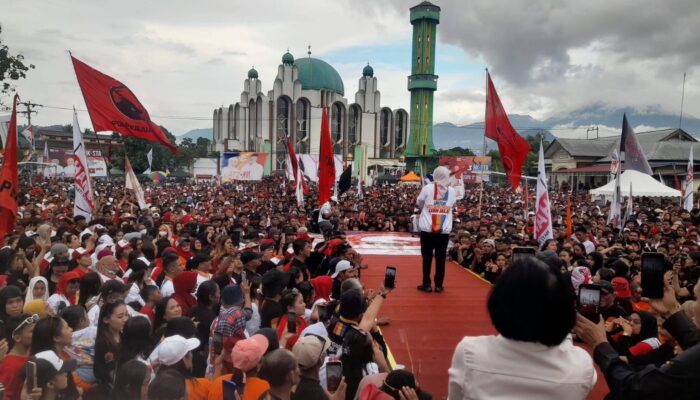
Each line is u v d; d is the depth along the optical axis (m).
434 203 9.93
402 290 10.22
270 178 75.12
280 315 6.52
